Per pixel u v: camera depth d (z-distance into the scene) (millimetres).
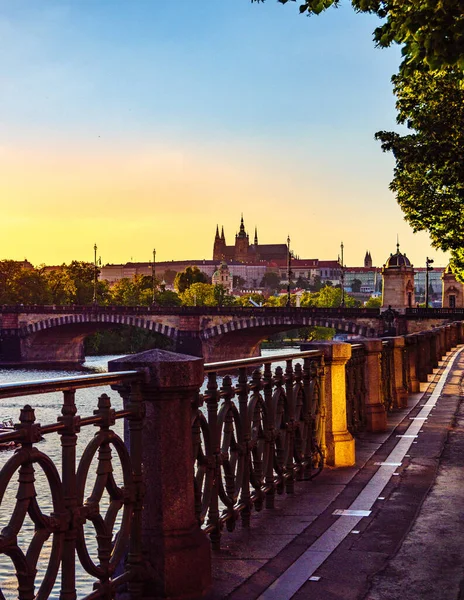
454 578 6363
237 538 7613
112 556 5703
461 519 8141
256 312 129750
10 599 9797
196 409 6785
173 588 6016
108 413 5543
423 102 29297
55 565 5020
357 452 12188
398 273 136125
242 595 6090
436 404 19109
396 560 6832
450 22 8672
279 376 9141
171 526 6105
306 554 7062
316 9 10000
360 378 14188
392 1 10062
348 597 5988
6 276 198500
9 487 20844
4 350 151375
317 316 123250
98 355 175375
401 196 36062
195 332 136250
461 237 35875
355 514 8430
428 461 11375
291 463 9562
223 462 7477
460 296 166125
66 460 5137
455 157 28922
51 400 64500
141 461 5988
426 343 28031
